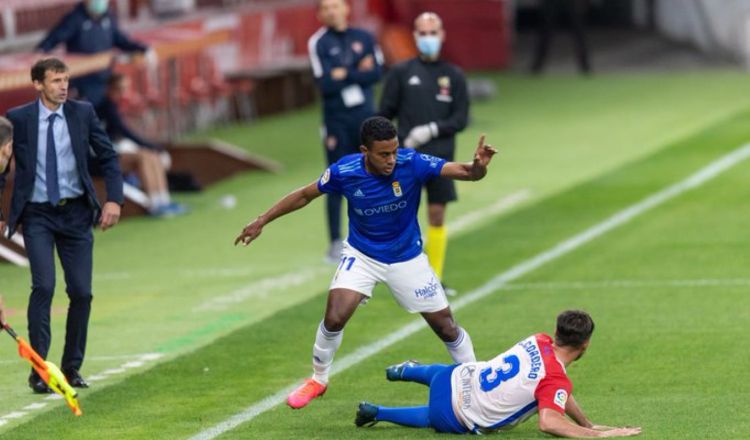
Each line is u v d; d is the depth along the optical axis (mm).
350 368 27375
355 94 39125
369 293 23672
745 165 53906
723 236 40344
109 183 26547
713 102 75750
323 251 41906
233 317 33031
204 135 68812
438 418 21906
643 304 32219
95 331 31875
